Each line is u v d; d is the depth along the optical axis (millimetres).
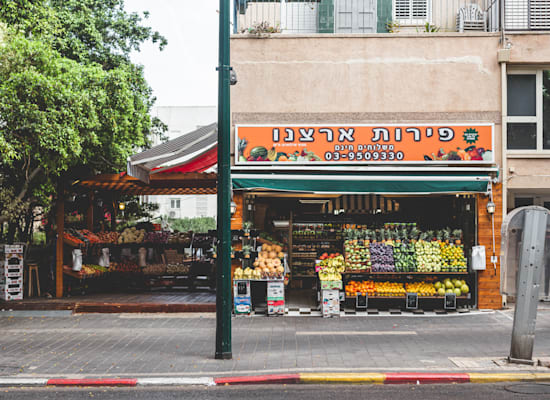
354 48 14359
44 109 13586
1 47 13156
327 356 9391
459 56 14250
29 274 16016
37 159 14500
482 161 13898
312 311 14047
